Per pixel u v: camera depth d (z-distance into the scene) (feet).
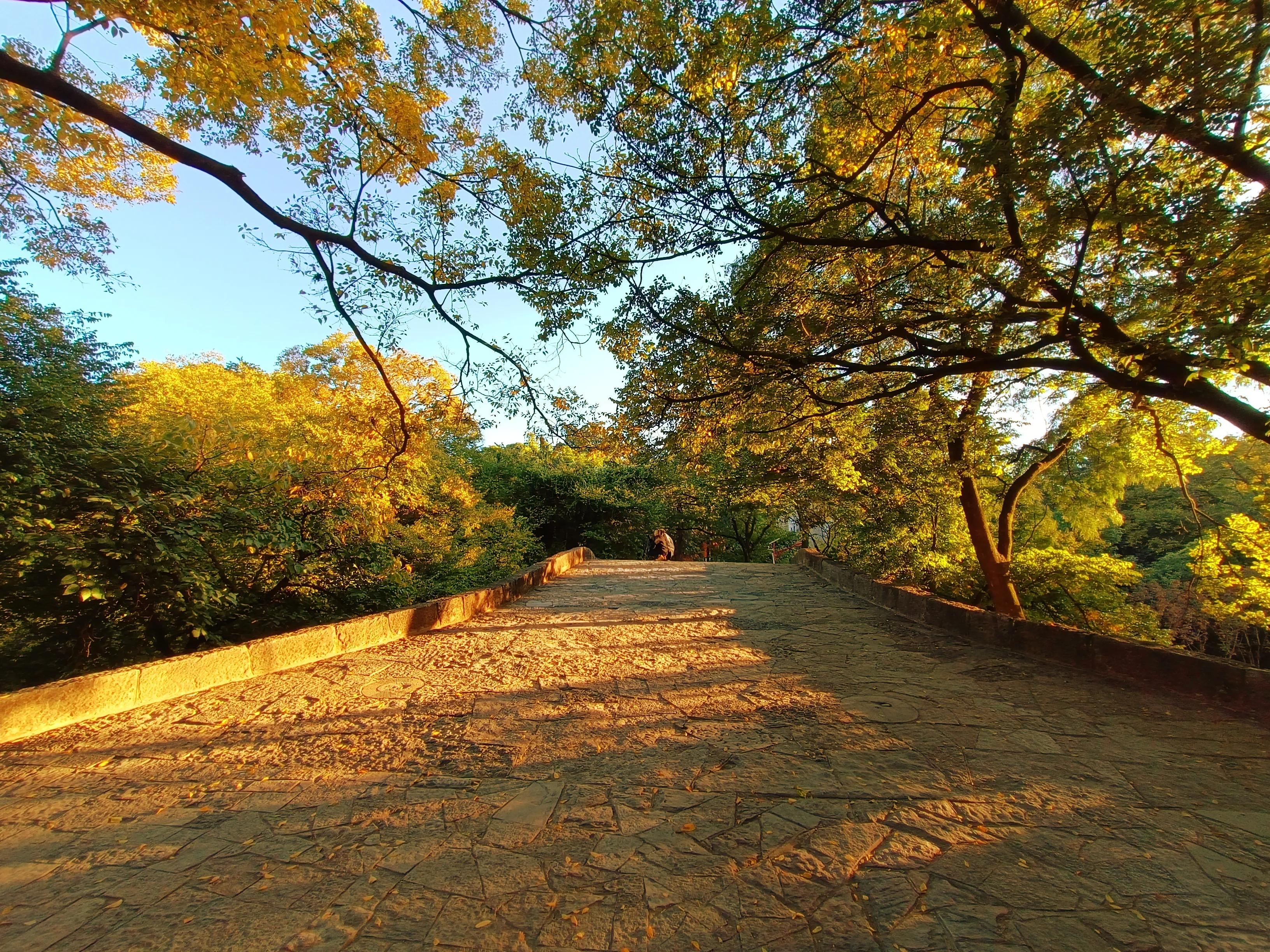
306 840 9.91
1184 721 14.57
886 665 20.31
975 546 43.98
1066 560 54.44
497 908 8.13
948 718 15.12
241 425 33.83
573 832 10.06
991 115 18.04
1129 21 14.62
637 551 107.24
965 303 25.39
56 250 24.18
